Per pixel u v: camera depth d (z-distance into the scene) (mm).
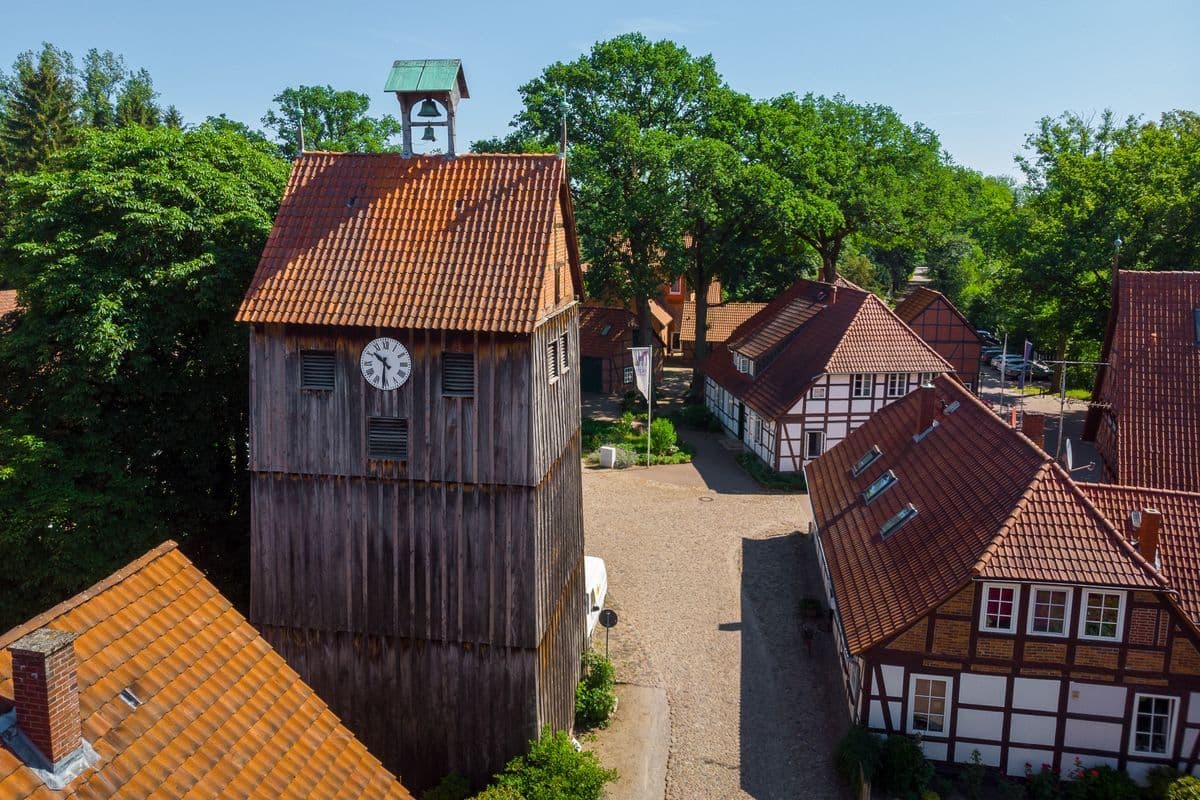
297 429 20891
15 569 23422
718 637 29125
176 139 28109
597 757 23125
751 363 52094
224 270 26094
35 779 10547
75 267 24875
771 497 42594
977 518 23406
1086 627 21578
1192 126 61312
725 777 22359
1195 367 33438
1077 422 55188
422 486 20625
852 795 21688
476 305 20109
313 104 56594
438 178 22203
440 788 20922
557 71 54031
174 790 11664
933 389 30484
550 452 21750
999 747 22328
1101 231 54188
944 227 70188
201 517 28484
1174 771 21500
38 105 73812
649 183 50938
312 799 13031
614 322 65062
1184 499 24328
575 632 25156
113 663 12523
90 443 24859
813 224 55031
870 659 22328
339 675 21625
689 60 56594
